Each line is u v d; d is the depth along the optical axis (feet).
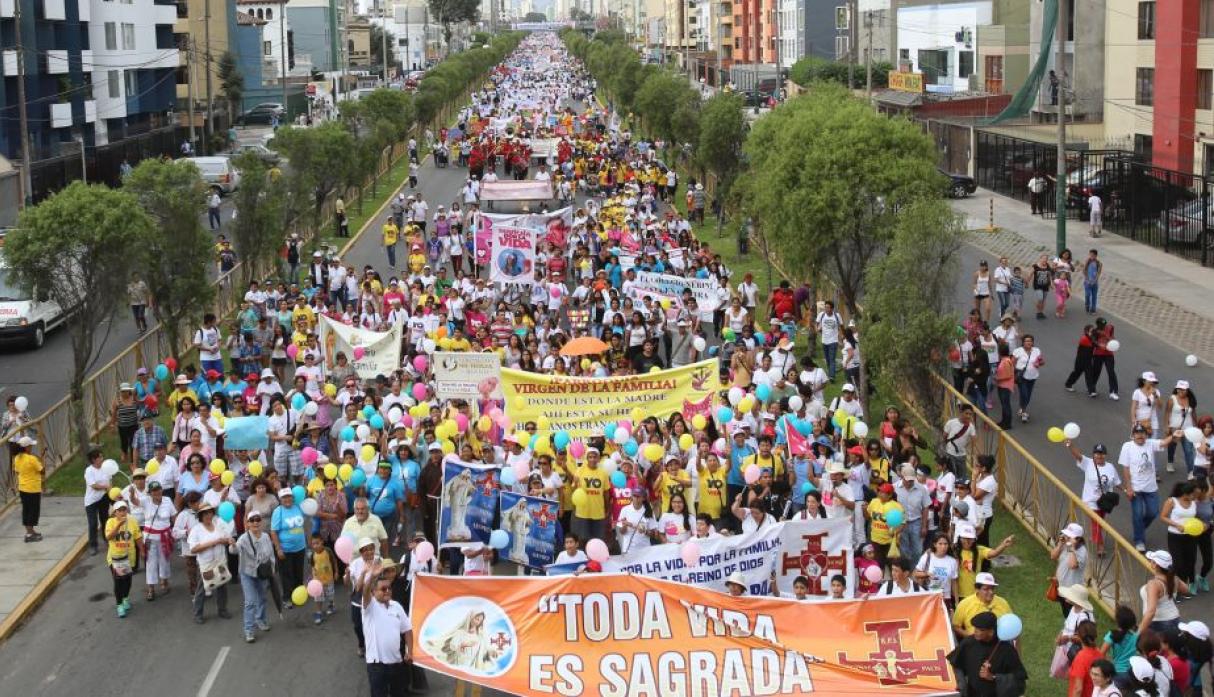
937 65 298.35
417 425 69.77
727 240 168.96
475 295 110.01
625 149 246.06
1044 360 104.63
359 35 593.42
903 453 65.21
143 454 71.97
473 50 517.55
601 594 47.19
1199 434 66.44
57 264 83.46
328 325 90.84
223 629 59.82
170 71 287.28
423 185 231.91
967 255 150.92
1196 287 130.11
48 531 73.87
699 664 46.62
